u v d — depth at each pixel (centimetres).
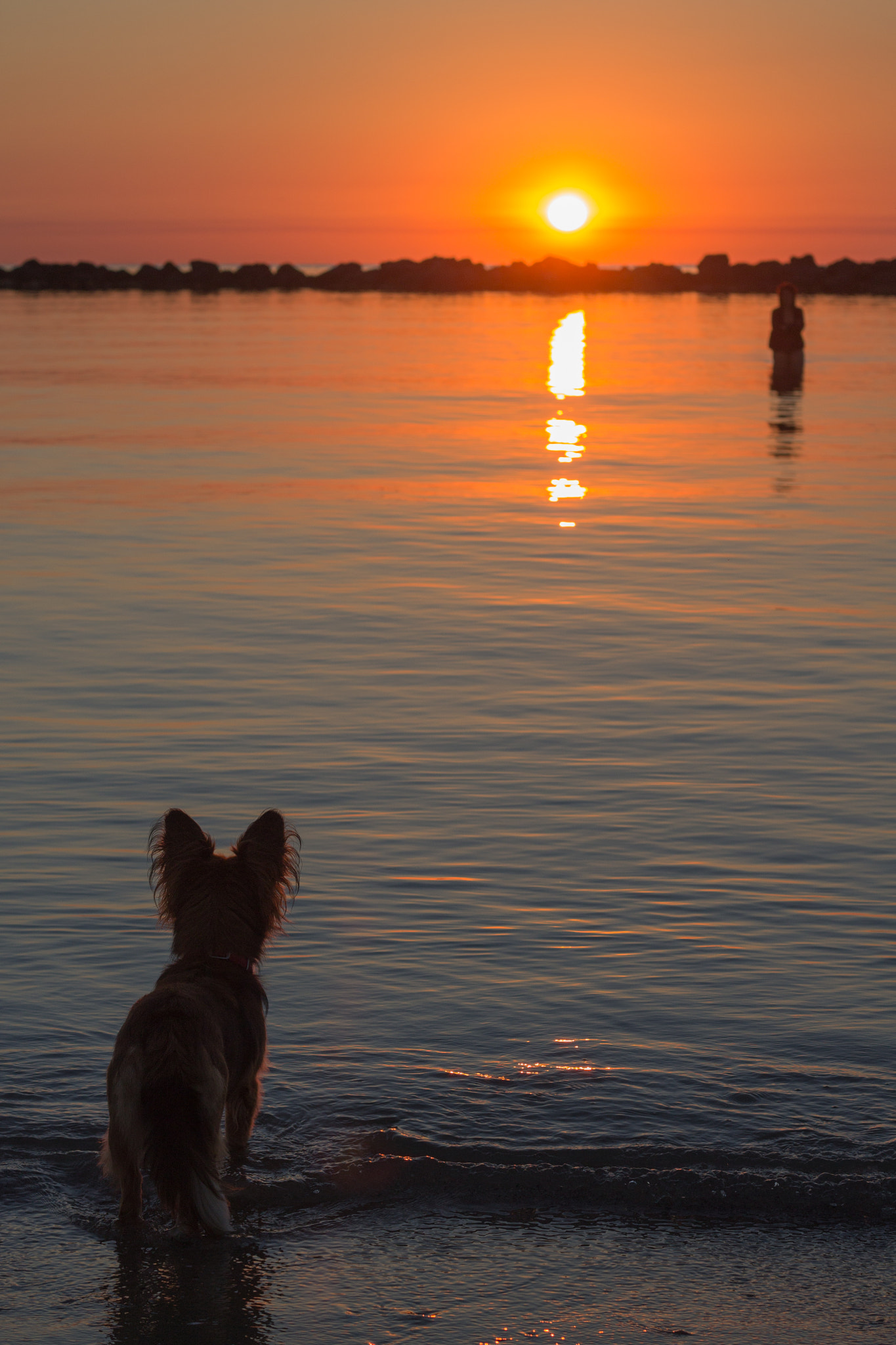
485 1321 415
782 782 898
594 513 1945
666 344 5853
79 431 2858
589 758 946
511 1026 592
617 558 1645
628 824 826
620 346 5731
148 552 1666
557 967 647
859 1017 600
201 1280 435
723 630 1305
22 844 792
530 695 1097
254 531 1803
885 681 1136
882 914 705
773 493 2114
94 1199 480
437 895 726
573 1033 587
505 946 669
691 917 702
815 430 2906
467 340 6141
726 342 5972
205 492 2116
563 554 1666
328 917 699
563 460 2473
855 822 830
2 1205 473
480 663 1191
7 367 4475
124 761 937
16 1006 606
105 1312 420
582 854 781
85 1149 504
